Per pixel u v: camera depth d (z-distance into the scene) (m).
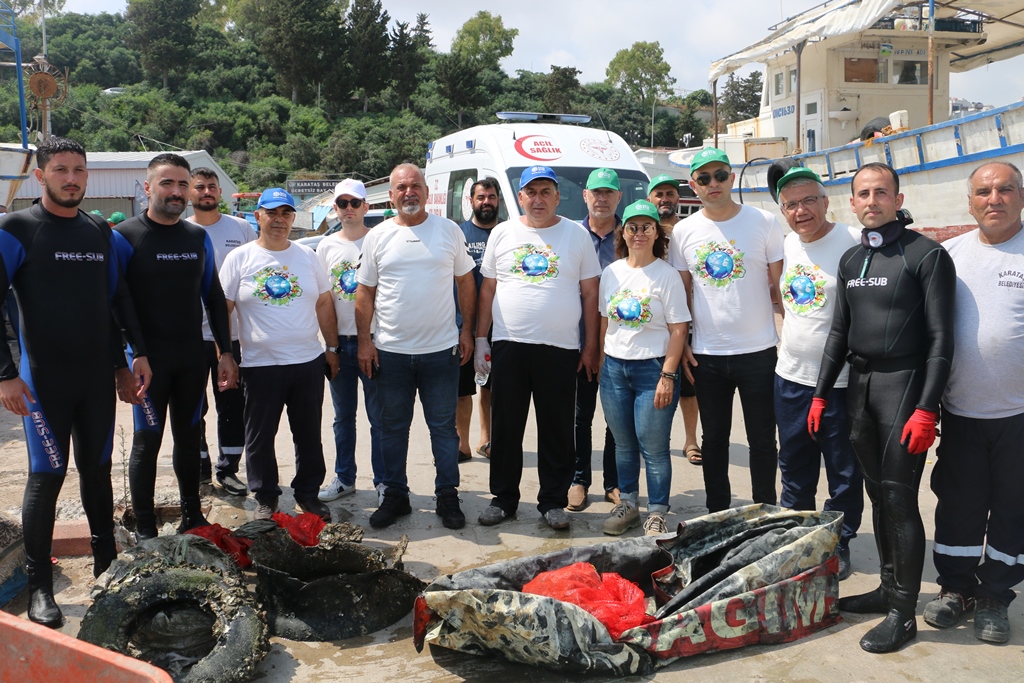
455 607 3.16
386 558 4.30
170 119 65.06
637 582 3.84
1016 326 3.29
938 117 17.69
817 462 4.21
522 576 3.60
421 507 5.15
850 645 3.37
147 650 3.17
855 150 12.92
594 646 3.13
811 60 17.59
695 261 4.39
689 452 6.05
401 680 3.16
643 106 81.94
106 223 3.93
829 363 3.74
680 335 4.44
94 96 66.19
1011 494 3.38
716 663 3.24
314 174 58.72
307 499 4.89
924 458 3.39
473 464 6.10
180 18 78.56
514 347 4.65
